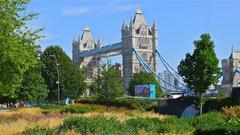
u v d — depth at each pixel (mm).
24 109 73938
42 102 119188
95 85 109688
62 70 133375
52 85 131625
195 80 51500
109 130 23891
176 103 60688
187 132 26484
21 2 36250
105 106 81625
